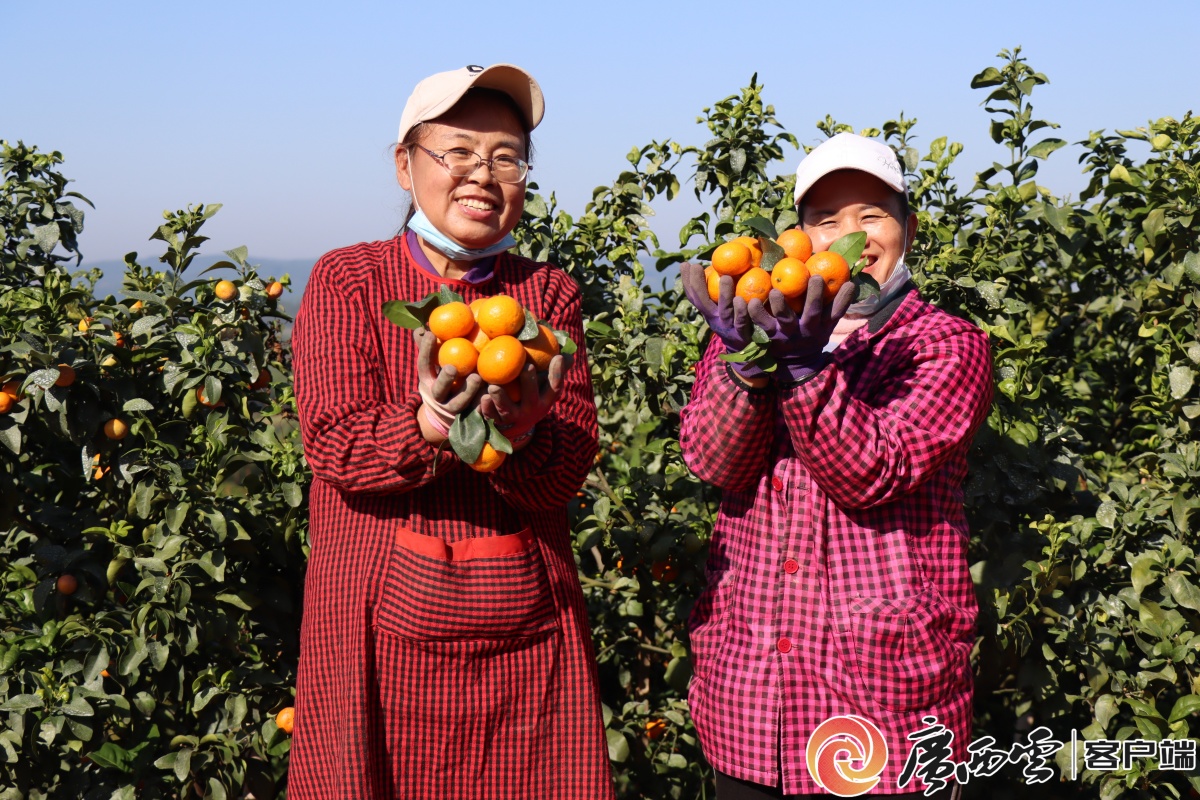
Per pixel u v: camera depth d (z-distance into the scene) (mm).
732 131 3795
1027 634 3102
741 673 2133
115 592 3246
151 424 3121
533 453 1901
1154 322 3566
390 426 1830
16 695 2969
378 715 1979
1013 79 3705
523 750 2035
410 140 2047
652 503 3447
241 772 3012
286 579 3254
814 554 2102
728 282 1845
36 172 4477
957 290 3406
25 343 2994
